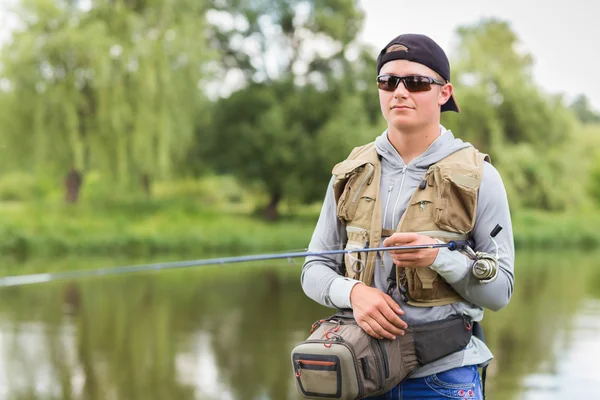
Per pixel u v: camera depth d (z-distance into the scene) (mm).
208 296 12508
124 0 23875
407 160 1929
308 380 1775
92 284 14156
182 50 23344
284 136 26625
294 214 29781
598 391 6348
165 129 22734
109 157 22719
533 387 6469
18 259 19188
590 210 27625
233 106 27562
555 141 27625
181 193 31297
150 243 21938
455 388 1854
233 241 22688
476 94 26109
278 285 13969
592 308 10672
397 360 1804
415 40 1883
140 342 8742
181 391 6637
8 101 21875
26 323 9992
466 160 1862
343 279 1889
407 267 1825
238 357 7934
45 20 21922
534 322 9555
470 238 1864
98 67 21344
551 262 18078
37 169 23312
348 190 1950
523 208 26297
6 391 6605
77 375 7227
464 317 1879
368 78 27641
